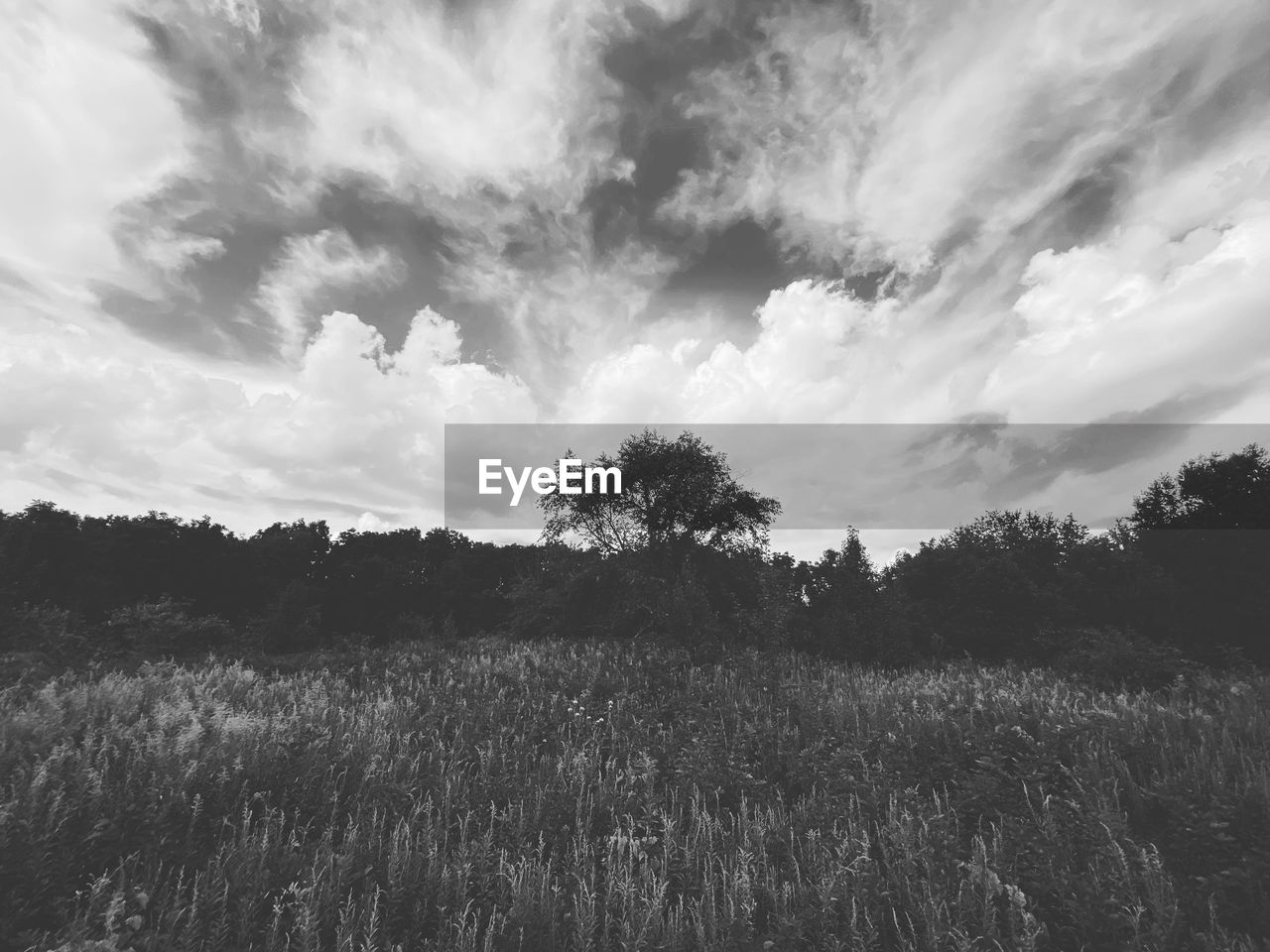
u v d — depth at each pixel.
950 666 16.72
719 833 5.81
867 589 20.52
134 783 5.44
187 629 18.78
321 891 4.28
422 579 63.94
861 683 13.12
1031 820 5.64
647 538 28.53
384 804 5.86
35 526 48.19
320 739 7.07
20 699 8.57
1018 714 8.70
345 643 20.00
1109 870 4.50
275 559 64.38
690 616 17.02
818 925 4.23
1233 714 8.56
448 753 7.75
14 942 3.55
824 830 5.82
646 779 6.75
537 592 29.42
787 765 7.66
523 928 4.08
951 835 5.29
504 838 5.47
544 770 7.25
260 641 25.31
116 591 48.94
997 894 4.41
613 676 12.50
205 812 5.36
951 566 29.48
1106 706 9.63
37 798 4.76
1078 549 29.25
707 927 4.32
